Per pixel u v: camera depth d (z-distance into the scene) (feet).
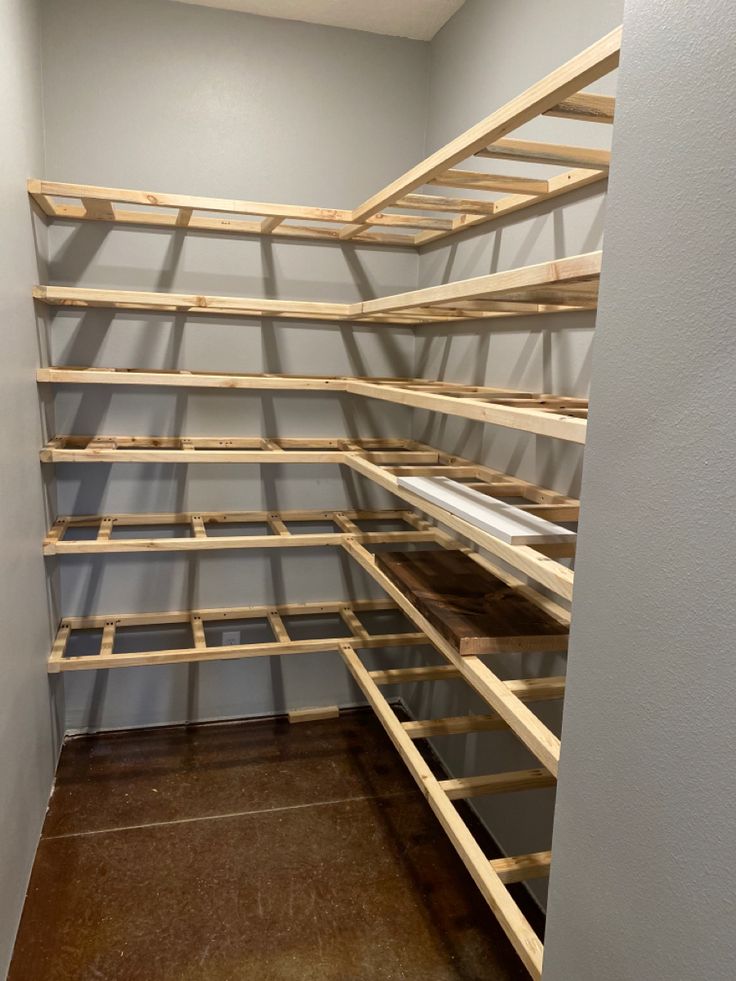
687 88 2.54
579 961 3.36
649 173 2.76
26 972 5.64
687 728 2.60
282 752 8.99
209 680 9.61
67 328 8.41
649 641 2.81
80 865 6.82
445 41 8.48
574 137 5.87
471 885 6.79
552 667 6.36
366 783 8.39
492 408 4.48
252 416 9.25
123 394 8.75
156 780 8.27
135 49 8.06
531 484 6.72
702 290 2.48
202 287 8.79
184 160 8.40
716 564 2.44
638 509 2.86
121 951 5.87
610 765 3.09
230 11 8.27
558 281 3.59
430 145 9.02
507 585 6.06
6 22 5.97
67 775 8.29
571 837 3.44
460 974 5.79
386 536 8.00
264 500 9.45
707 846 2.50
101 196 6.77
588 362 5.83
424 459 8.40
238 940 6.03
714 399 2.43
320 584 9.85
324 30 8.62
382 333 9.54
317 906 6.44
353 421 9.62
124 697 9.35
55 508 8.52
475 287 4.50
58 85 7.88
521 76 6.68
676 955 2.67
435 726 6.22
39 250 7.57
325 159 8.87
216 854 7.06
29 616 6.63
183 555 9.26
